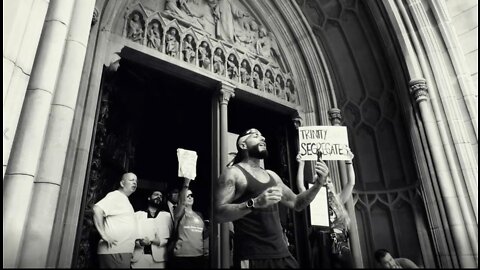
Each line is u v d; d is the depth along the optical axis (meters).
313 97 5.98
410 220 5.04
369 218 5.32
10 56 2.27
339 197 4.73
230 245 4.20
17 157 2.27
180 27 5.05
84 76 3.61
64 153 2.62
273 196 2.75
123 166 5.17
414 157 4.87
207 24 5.43
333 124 5.70
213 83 5.12
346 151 3.60
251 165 3.33
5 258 2.03
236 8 5.94
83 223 3.37
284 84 5.96
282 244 2.81
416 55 5.05
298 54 6.18
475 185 4.22
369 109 5.98
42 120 2.43
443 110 4.66
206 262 3.94
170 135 6.05
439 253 4.34
